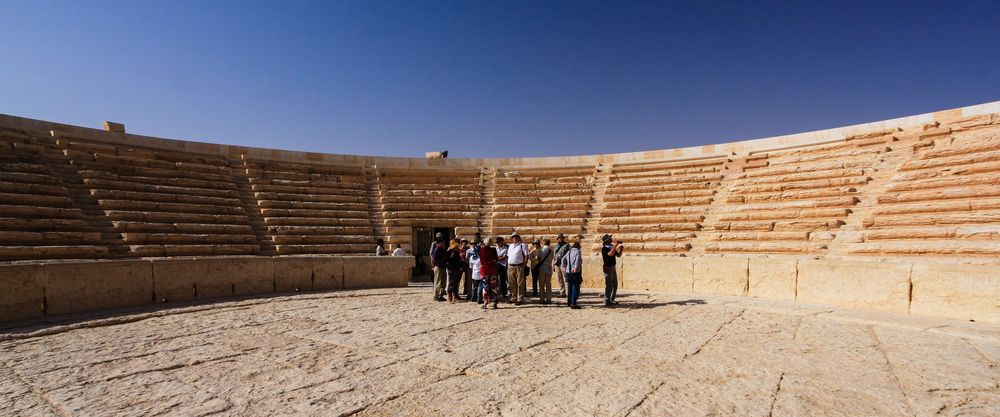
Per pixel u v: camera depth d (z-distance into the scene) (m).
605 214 21.38
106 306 11.77
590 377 6.45
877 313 11.34
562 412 5.26
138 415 5.09
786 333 9.23
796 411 5.29
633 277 16.84
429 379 6.35
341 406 5.39
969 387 6.09
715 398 5.69
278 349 7.86
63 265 10.98
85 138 19.08
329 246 19.50
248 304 12.66
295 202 21.19
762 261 14.37
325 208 21.77
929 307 11.12
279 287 15.38
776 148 21.58
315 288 16.08
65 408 5.25
